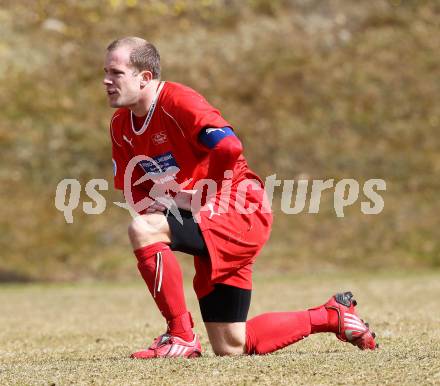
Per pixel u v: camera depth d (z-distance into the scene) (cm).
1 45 7262
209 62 7231
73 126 6712
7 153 6475
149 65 1658
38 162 6419
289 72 7212
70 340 2370
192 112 1614
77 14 7625
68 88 7056
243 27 7644
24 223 5909
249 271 1714
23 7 7662
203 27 7612
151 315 3181
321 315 1764
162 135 1664
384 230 5844
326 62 7344
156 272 1650
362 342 1770
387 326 2389
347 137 6700
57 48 7338
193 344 1703
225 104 6888
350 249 5647
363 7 7825
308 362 1553
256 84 7081
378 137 6725
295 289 4188
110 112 6888
